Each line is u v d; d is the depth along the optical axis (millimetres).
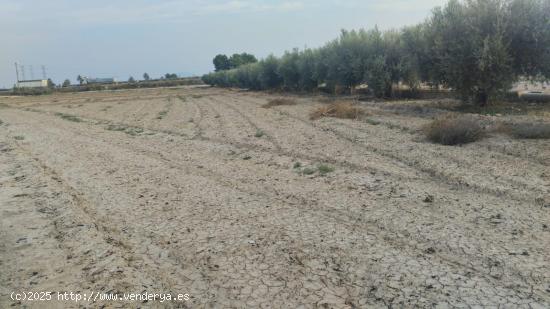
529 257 5395
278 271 5441
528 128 12367
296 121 19859
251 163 11945
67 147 16531
